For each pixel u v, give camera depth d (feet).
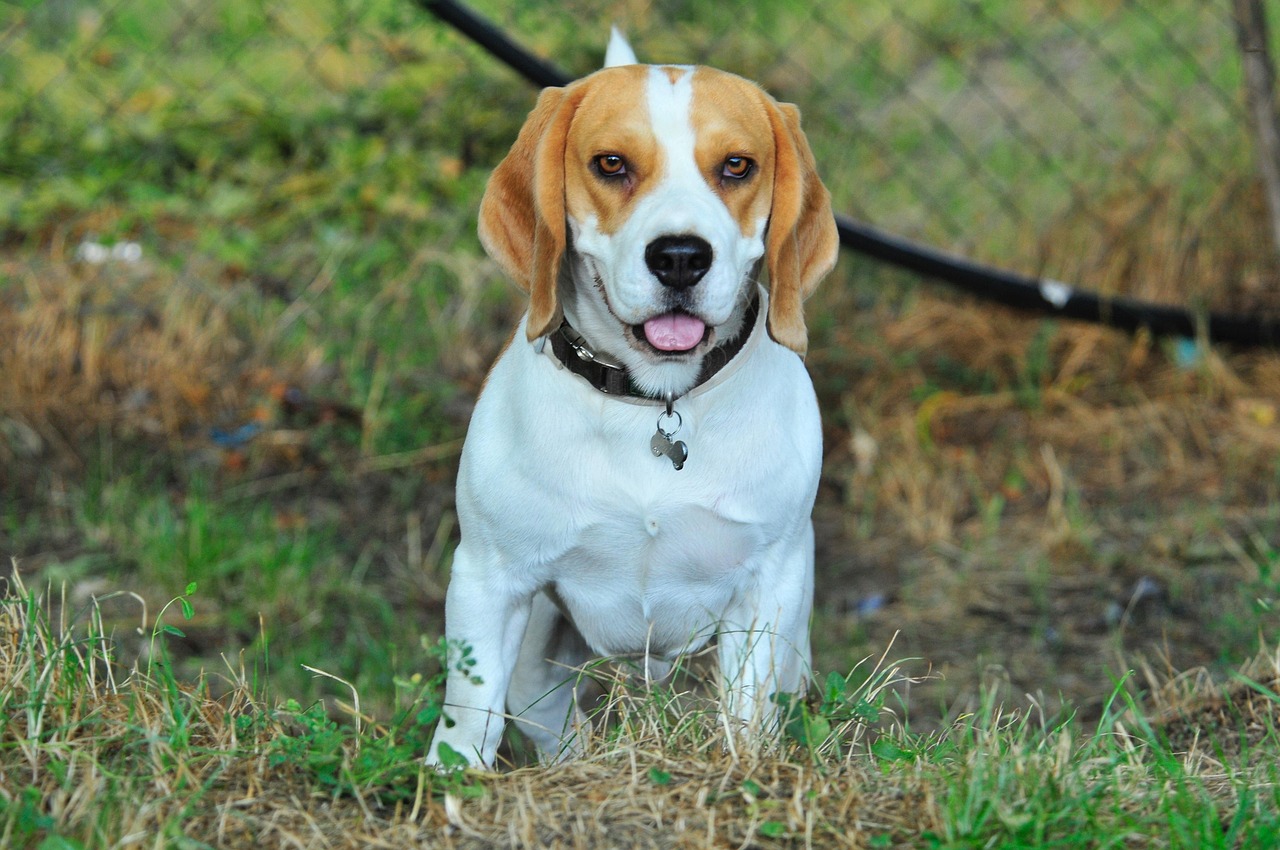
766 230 15.21
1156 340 30.14
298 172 33.17
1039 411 28.60
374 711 19.38
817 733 13.58
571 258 14.89
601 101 14.49
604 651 16.17
